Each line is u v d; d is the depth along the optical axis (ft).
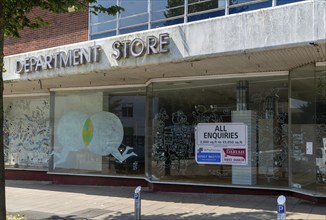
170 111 41.29
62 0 27.40
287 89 36.17
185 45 31.32
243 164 37.52
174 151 40.91
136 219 24.36
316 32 26.12
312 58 30.94
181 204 33.71
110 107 47.09
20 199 38.29
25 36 48.88
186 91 40.63
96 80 42.91
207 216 28.89
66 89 49.90
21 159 54.24
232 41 29.27
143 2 38.34
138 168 44.75
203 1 34.50
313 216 27.78
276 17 27.58
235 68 35.29
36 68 40.52
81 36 43.73
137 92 45.57
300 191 33.86
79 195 39.96
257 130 37.24
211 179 38.83
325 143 32.48
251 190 36.99
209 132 39.22
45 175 52.08
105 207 33.45
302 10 26.68
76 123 49.32
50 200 37.42
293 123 35.04
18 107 55.01
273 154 36.47
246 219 27.71
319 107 32.65
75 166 48.85
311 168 33.09
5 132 55.62
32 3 27.58
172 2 36.60
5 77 43.27
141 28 38.42
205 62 32.35
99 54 36.04
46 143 52.26
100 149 47.34
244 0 32.37
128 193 40.47
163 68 35.22
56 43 45.85
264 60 31.60
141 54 33.27
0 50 25.41
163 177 41.19
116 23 40.24
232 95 38.42
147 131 43.09
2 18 25.36
